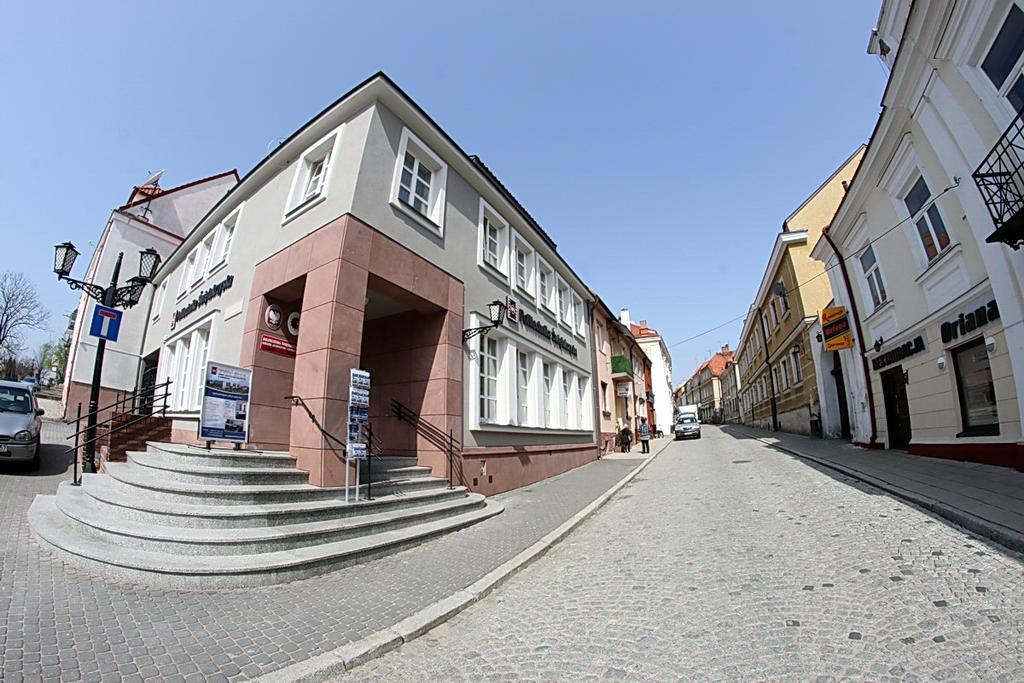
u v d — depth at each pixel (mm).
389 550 6090
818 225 20797
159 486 5977
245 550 5129
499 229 13531
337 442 7398
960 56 7523
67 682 2953
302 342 8039
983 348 8758
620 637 3734
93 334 8695
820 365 19297
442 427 9562
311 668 3262
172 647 3494
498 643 3816
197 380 11633
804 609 3869
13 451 9578
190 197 22047
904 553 4820
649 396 37406
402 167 9570
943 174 8961
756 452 16750
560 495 10742
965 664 2873
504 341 12320
